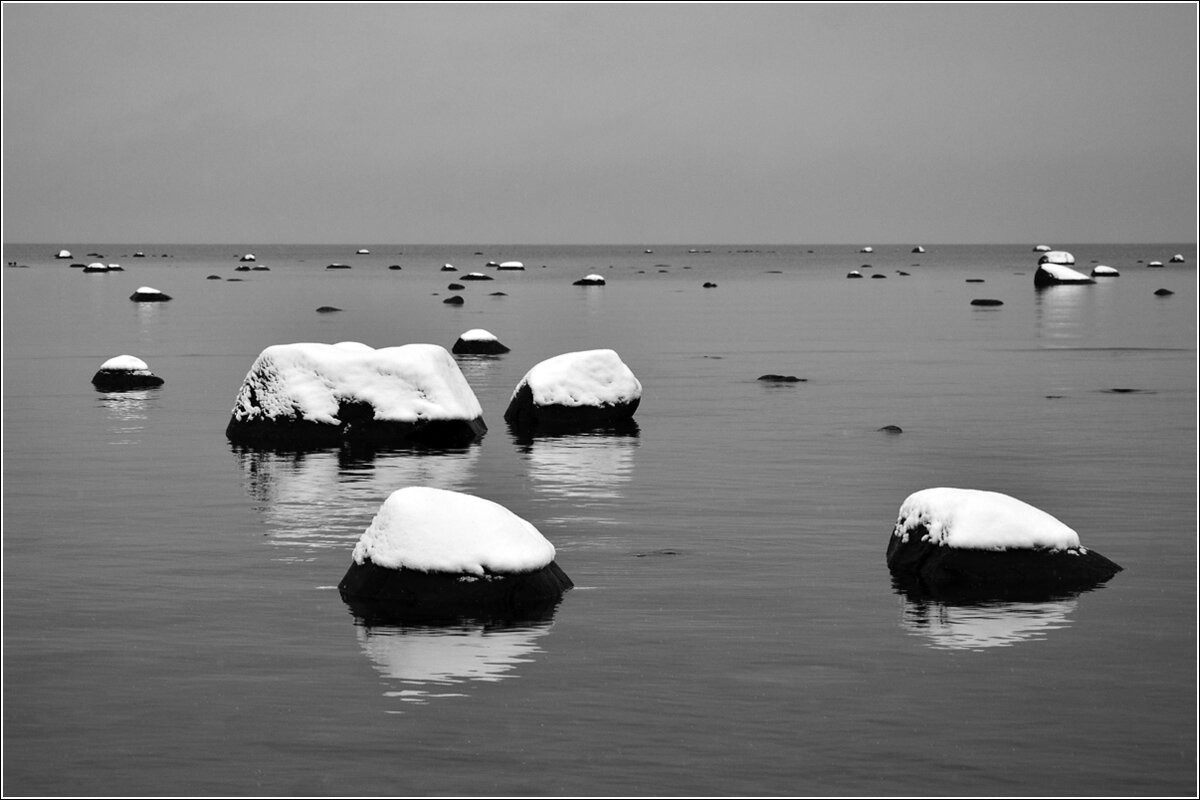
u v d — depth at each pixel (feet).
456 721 48.16
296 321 271.90
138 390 152.05
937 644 56.49
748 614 60.75
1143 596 63.87
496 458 105.09
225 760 45.21
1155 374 168.66
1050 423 124.06
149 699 50.31
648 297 384.88
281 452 108.17
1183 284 449.89
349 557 71.61
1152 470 98.73
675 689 51.13
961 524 66.74
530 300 365.81
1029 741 46.57
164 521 81.05
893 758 45.21
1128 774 44.16
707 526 79.36
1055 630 58.54
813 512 83.41
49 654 55.31
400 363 113.91
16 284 463.01
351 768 44.57
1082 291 406.82
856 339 228.43
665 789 42.98
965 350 206.08
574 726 47.70
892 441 113.39
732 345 216.54
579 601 62.90
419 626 59.16
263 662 54.34
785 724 47.88
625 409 124.98
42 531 78.18
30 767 44.80
